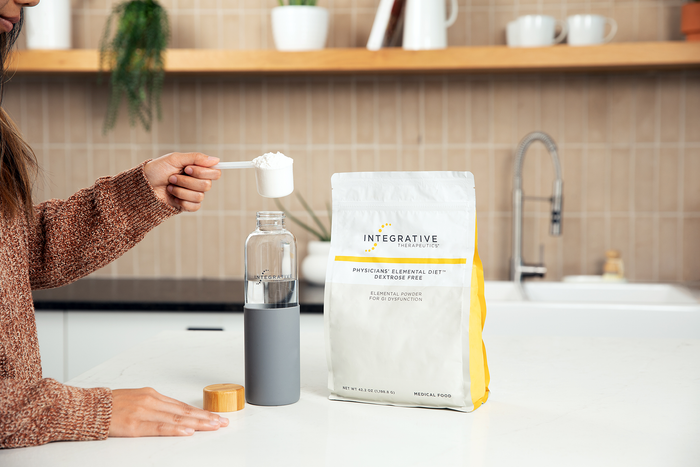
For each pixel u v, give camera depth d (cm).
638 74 218
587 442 63
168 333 118
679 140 218
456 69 204
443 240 76
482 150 223
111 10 223
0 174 82
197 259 232
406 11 198
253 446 62
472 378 73
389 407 75
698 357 99
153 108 229
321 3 224
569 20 197
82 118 230
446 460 58
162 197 91
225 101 229
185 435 65
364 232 79
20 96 230
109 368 92
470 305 74
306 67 199
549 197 222
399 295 75
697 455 59
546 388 82
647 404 75
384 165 227
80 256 92
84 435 63
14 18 83
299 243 231
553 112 221
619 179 221
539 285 211
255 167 80
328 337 78
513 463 57
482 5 220
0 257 80
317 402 77
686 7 199
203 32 226
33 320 85
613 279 213
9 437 61
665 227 220
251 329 75
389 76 225
